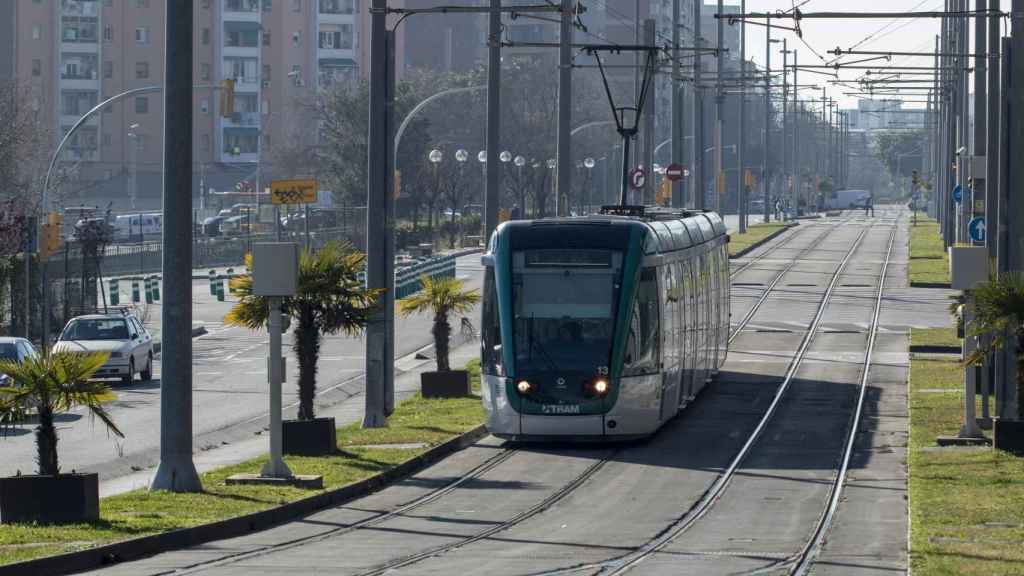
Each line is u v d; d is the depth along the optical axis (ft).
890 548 79.41
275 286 105.29
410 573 72.49
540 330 129.29
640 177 300.20
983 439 122.11
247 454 128.26
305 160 562.66
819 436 134.72
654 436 136.26
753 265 375.25
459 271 368.07
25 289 227.40
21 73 634.43
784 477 111.45
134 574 72.79
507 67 608.19
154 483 101.71
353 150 498.28
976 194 201.77
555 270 130.82
